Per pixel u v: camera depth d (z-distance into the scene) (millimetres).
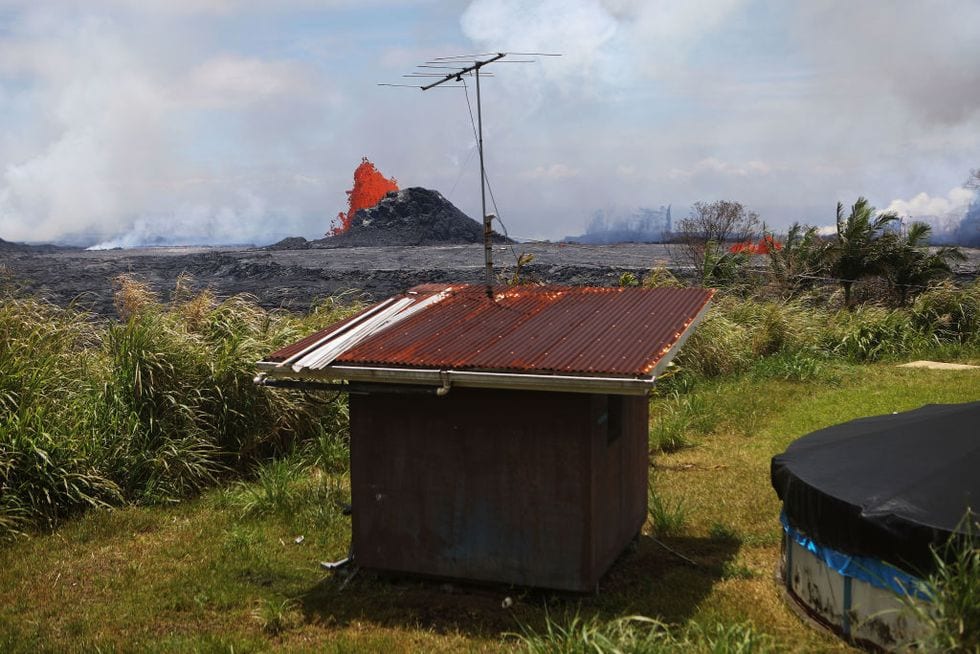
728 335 15609
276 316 12203
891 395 12617
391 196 103750
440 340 6148
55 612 6258
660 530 7504
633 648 4715
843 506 5098
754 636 5016
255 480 9531
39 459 8164
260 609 6141
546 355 5645
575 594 5980
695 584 6258
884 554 4875
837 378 14211
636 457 6848
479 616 5895
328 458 9891
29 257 82250
